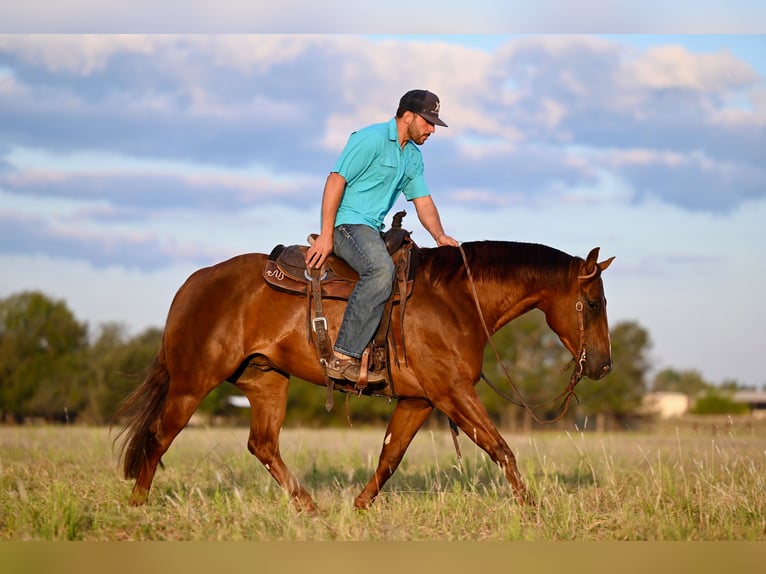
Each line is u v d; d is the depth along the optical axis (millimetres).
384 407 72688
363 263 9250
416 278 9555
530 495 9164
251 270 9859
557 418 9867
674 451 17500
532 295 9820
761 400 104625
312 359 9562
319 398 72688
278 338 9625
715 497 9602
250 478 12141
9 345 68875
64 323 70625
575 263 9805
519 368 79062
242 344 9734
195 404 9805
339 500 10453
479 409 9305
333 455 17516
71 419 64812
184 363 9750
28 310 70625
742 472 12195
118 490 10781
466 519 8984
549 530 8422
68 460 15195
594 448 20125
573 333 9742
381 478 9906
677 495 10148
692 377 106500
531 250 9891
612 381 76250
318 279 9484
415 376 9500
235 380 10297
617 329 80312
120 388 62438
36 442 18484
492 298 9727
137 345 68000
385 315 9344
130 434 9922
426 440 23891
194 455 15828
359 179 9539
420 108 9453
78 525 8344
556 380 77188
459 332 9398
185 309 9844
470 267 9719
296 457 14984
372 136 9438
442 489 11188
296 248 9875
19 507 8883
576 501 9594
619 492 10258
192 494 10234
